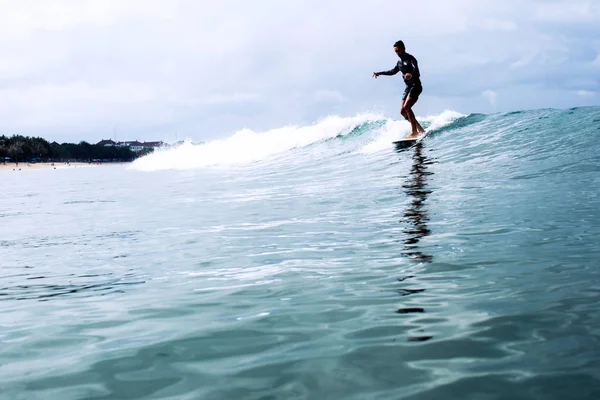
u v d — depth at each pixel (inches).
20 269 159.6
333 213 240.4
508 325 87.4
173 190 436.8
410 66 540.1
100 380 74.3
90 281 139.0
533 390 64.2
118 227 241.6
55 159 5482.3
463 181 307.1
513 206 214.1
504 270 123.2
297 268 140.1
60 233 233.3
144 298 119.1
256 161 693.9
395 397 64.7
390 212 228.1
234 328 94.4
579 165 315.6
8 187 718.5
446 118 612.4
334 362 76.6
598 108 524.1
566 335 81.2
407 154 485.1
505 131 495.8
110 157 6998.0
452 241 159.8
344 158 556.4
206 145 879.7
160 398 67.7
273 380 71.5
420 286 115.0
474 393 64.6
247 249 170.9
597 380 65.6
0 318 108.8
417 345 81.3
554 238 153.3
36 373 77.9
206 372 75.4
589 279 111.0
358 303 105.4
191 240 194.9
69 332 97.0
